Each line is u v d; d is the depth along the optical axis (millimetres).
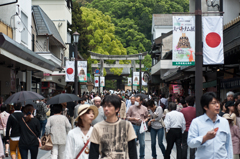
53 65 18078
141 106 9250
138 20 79188
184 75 15219
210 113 4188
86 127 5234
